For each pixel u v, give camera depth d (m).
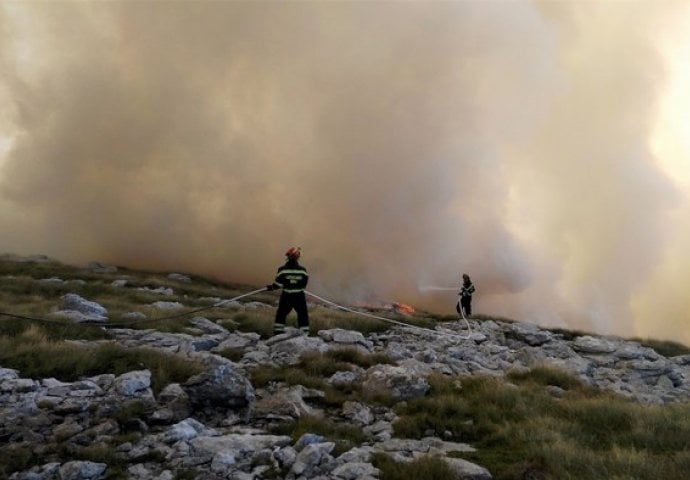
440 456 5.91
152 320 12.83
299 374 9.20
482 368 12.23
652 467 5.62
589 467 5.58
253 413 7.36
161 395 7.35
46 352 8.86
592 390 10.41
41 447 5.83
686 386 13.09
